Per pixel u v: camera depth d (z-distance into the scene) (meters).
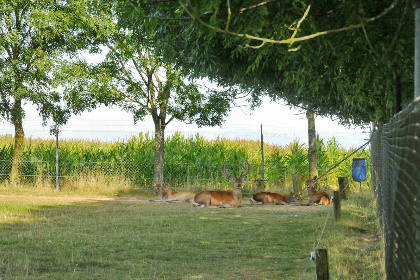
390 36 4.88
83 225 12.11
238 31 4.63
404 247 3.54
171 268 7.67
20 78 20.83
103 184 22.52
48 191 21.39
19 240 9.84
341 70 6.68
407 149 3.30
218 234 10.95
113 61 21.05
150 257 8.48
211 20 3.49
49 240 9.88
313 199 18.22
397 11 4.65
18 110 20.81
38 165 22.83
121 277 7.07
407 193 3.32
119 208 16.22
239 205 17.59
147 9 4.62
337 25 5.16
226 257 8.53
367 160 24.12
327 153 24.52
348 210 14.12
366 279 6.70
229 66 9.12
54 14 20.27
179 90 20.62
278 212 15.55
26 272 7.24
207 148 25.25
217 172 23.33
